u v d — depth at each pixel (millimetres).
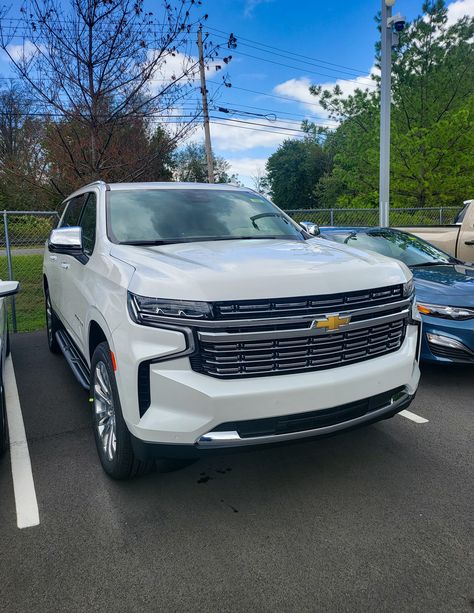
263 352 2680
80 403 4789
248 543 2648
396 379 3066
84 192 4883
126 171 9945
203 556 2551
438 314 4941
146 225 3828
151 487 3219
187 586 2348
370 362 2986
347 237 7145
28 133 10039
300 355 2750
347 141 23344
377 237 7090
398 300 3152
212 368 2627
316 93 22625
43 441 3949
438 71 20406
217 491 3168
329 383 2758
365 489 3170
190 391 2584
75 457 3664
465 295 4984
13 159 10023
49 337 6477
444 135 18844
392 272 3199
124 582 2379
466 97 20469
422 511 2922
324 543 2641
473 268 6031
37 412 4570
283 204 58781
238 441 2631
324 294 2762
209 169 20812
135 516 2902
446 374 5496
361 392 2887
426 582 2352
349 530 2748
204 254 3139
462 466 3457
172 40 9039
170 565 2488
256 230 4082
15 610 2221
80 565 2498
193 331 2605
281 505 3000
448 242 9086
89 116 9320
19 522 2859
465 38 20609
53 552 2600
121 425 2957
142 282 2725
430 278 5512
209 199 4375
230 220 4125
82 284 3820
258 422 2654
